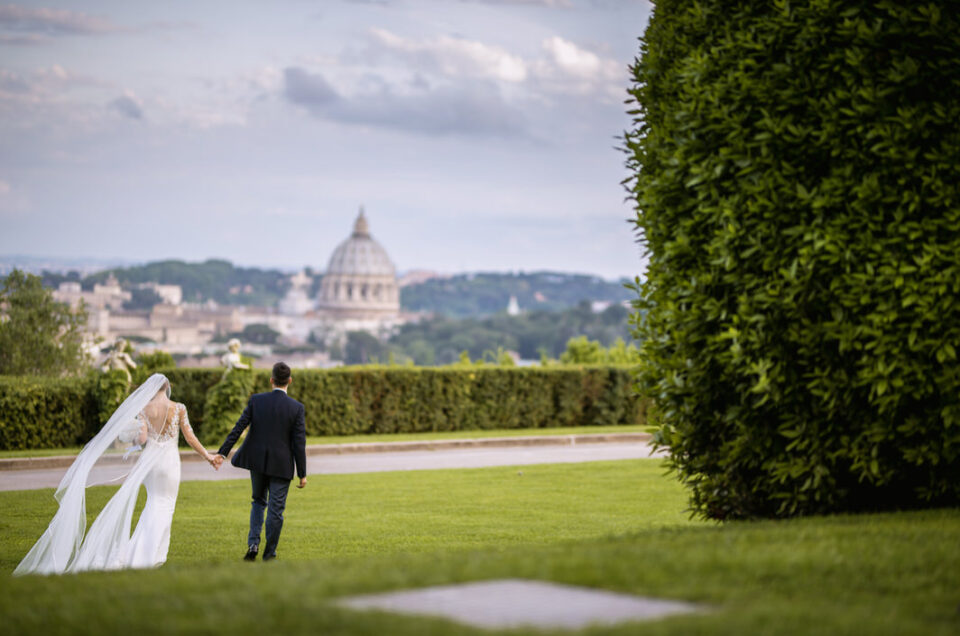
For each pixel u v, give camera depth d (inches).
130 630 299.3
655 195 566.3
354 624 285.4
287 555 631.8
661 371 561.0
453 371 1643.7
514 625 284.2
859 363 490.6
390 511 817.5
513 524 754.8
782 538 425.7
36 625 315.0
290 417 612.4
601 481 1002.1
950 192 487.2
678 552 394.0
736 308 529.7
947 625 299.7
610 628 276.5
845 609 311.4
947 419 482.0
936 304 482.9
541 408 1729.8
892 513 510.0
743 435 520.4
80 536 584.4
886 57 502.9
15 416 1289.4
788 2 522.6
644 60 608.7
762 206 512.7
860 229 494.6
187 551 650.2
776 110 517.0
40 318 2039.9
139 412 593.0
